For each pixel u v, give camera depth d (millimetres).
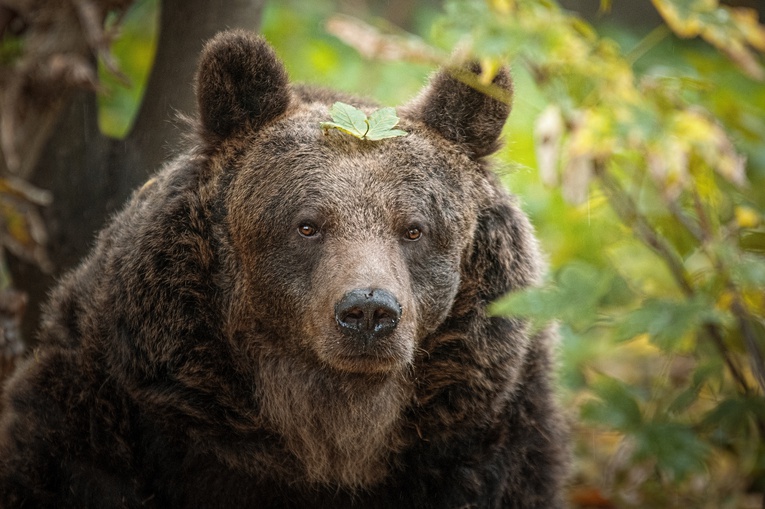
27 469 9414
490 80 9594
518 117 15828
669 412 11625
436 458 9672
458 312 9570
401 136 9445
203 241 9367
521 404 9852
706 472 11875
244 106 9602
